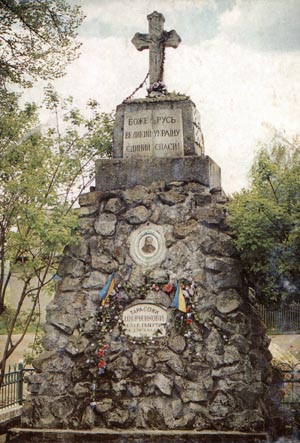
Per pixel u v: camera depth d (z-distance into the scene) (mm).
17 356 18641
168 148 11578
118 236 11070
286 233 10406
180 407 10078
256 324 11125
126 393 10344
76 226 11211
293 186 10750
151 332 10562
